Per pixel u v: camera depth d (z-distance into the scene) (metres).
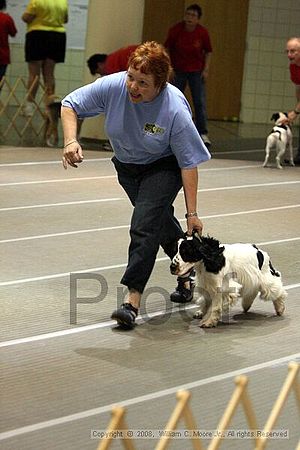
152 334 9.73
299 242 14.33
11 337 9.36
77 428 7.25
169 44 23.81
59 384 8.20
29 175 18.64
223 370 8.79
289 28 31.67
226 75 31.67
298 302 11.17
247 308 10.61
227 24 31.34
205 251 9.77
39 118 28.12
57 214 15.23
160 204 9.59
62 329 9.70
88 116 9.70
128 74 9.08
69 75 31.73
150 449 6.93
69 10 31.22
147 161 9.68
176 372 8.66
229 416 5.55
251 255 10.18
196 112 24.22
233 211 16.31
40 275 11.61
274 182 19.70
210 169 20.81
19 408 7.60
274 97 32.06
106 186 17.97
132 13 23.42
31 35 25.67
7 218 14.71
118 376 8.47
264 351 9.40
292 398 8.15
